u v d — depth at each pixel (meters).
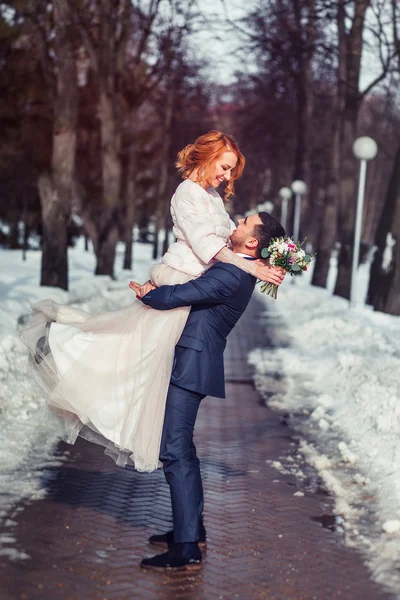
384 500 5.43
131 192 36.06
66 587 3.79
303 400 9.16
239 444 7.09
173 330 4.36
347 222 25.06
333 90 36.94
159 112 42.59
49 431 6.89
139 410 4.30
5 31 30.00
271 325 17.39
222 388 4.47
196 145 4.46
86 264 35.03
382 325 15.52
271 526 4.90
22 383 8.25
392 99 29.14
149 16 27.50
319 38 26.95
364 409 7.96
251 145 44.72
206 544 4.51
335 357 11.74
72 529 4.61
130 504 5.15
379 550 4.53
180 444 4.36
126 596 3.75
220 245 4.30
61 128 18.33
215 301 4.34
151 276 4.53
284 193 37.66
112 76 26.23
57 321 4.52
